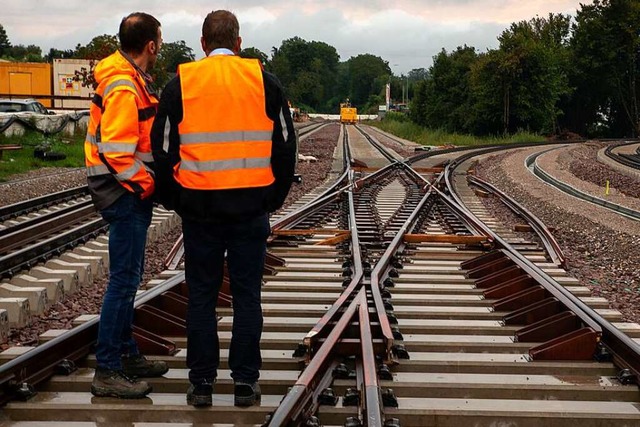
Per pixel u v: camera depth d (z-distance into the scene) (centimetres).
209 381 454
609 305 805
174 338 591
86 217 1335
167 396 484
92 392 470
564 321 609
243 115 422
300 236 1106
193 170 422
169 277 861
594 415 452
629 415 454
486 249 1044
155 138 424
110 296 466
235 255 448
